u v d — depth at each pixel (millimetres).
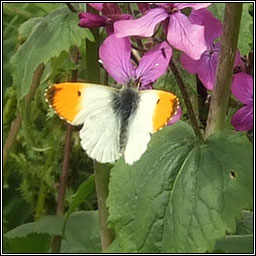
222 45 332
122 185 320
